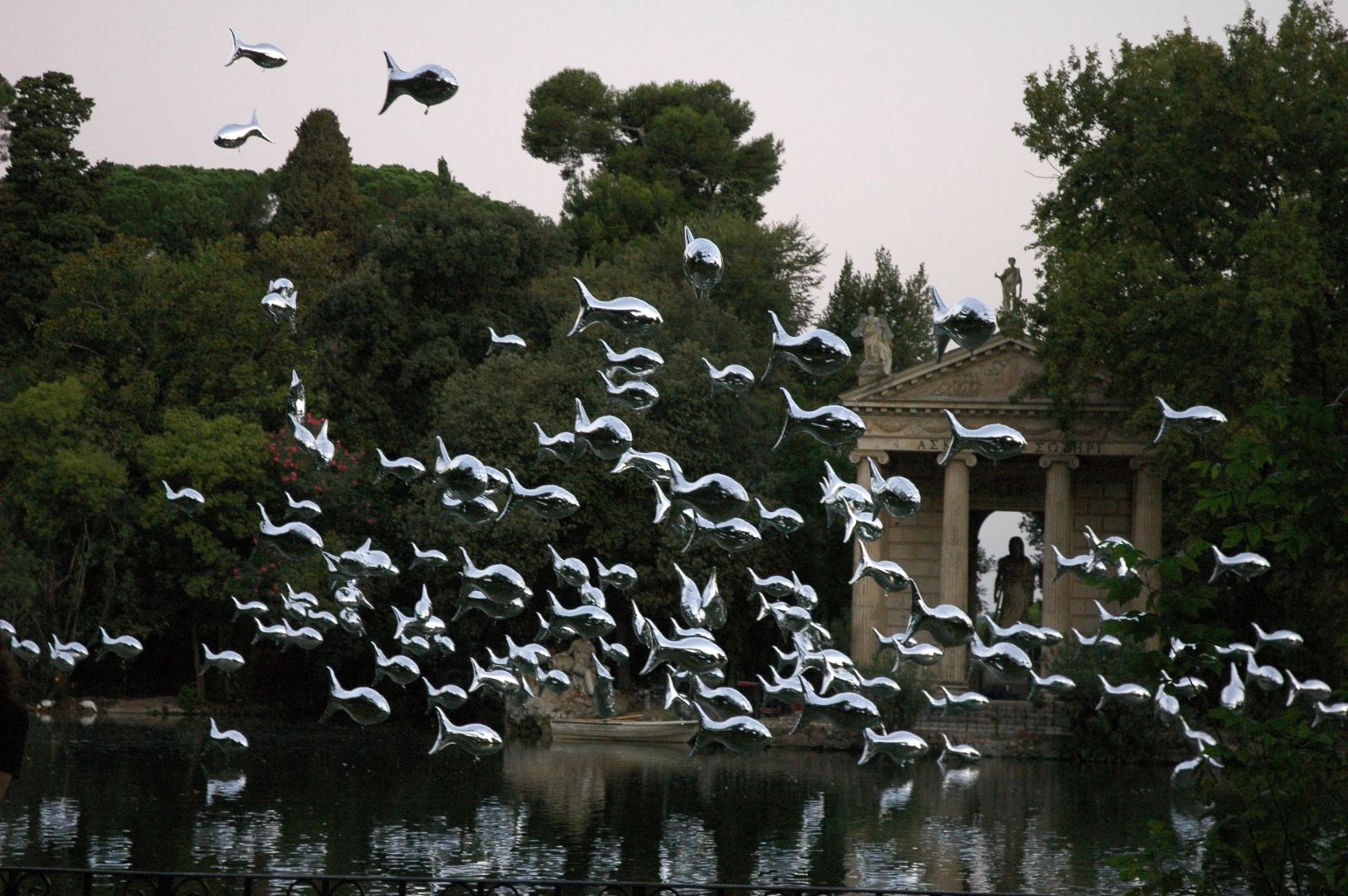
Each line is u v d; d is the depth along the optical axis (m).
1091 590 84.62
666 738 68.81
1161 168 64.12
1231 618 65.12
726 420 77.44
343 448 79.75
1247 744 13.09
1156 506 77.25
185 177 124.25
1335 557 13.36
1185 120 62.12
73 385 75.69
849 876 34.47
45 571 74.62
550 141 122.31
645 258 98.25
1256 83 61.84
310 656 79.19
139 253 82.56
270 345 82.69
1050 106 68.19
